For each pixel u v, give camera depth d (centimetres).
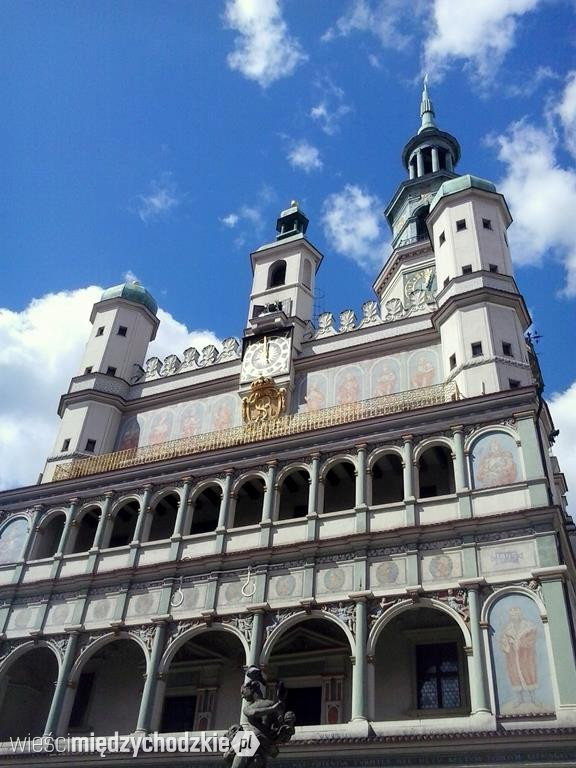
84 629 3069
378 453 3034
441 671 2720
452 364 3572
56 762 2728
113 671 3269
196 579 2998
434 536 2695
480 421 2914
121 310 4838
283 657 2997
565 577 2441
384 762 2269
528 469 2711
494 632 2409
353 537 2788
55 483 3659
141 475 3488
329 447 3136
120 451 3925
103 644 3025
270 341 4141
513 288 3809
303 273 4753
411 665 2755
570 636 2294
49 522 3606
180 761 2561
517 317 3684
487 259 3931
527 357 3544
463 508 2731
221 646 3116
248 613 2803
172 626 2922
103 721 3111
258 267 4919
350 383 3853
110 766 2645
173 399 4319
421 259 5109
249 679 1755
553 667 2266
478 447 2861
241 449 3316
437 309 3803
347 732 2375
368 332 4062
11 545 3566
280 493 3259
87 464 3816
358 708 2422
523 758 2131
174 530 3331
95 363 4566
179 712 3056
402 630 2836
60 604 3212
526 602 2428
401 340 3859
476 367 3409
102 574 3191
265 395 3928
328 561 2808
